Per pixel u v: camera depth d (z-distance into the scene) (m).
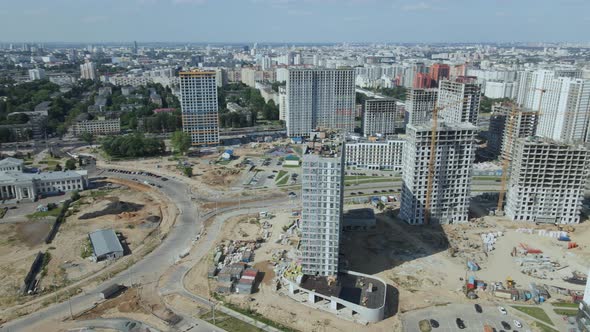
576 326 197.75
